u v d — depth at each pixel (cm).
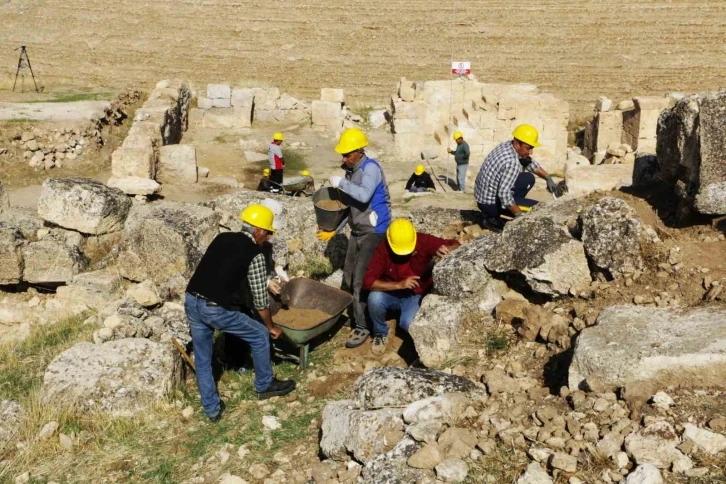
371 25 3069
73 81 2617
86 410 583
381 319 638
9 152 1639
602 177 1101
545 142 1928
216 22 3130
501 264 595
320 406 575
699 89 2506
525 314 578
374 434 460
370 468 434
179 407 594
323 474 472
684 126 596
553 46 2867
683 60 2705
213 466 517
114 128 1914
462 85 1991
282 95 2155
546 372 521
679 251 554
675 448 390
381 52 2878
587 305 557
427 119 1984
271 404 587
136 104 2138
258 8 3241
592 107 2405
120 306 737
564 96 2498
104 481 515
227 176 1731
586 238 570
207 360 565
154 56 2858
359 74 2706
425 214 846
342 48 2919
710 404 418
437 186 1730
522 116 1917
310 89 2597
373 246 652
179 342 686
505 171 712
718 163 568
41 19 3152
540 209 652
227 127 2083
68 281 889
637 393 431
